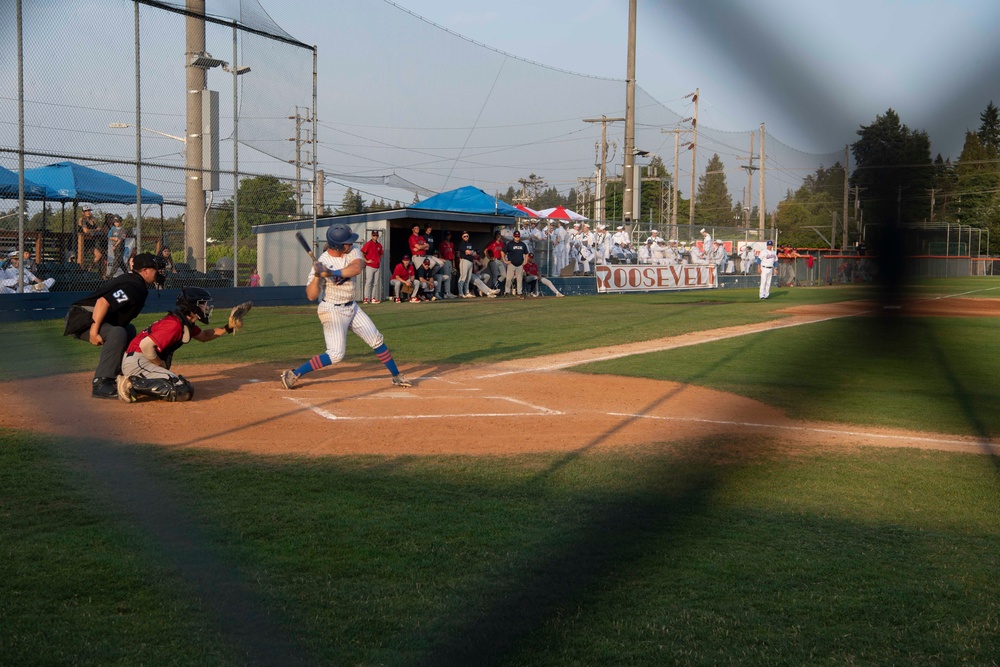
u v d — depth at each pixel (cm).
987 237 4369
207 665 257
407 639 277
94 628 279
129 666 255
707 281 2983
